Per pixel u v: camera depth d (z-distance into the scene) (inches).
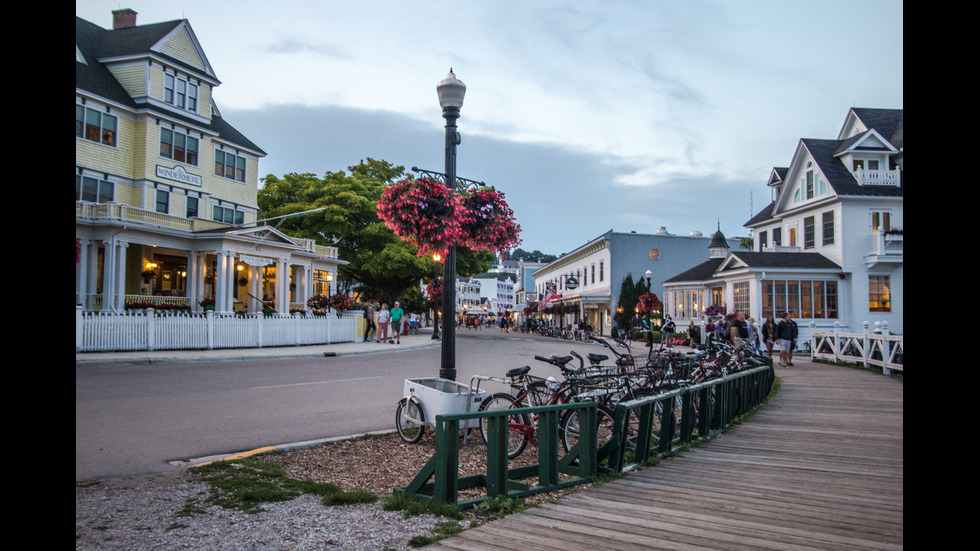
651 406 288.8
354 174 1732.3
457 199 327.3
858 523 193.3
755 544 172.7
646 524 190.9
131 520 188.9
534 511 206.4
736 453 313.1
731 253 1291.8
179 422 359.3
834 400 518.9
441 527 185.3
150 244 1010.1
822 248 1270.9
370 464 275.9
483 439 321.4
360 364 766.5
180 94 1176.2
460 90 343.6
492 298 5187.0
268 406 428.5
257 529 182.7
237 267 1277.1
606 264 1929.1
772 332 900.6
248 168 1349.7
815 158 1274.6
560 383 303.1
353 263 1662.2
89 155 1019.9
